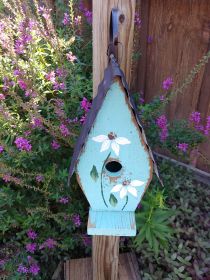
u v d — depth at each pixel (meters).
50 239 0.74
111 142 0.47
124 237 0.84
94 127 0.45
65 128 0.67
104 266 0.70
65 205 0.79
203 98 0.94
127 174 0.51
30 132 0.70
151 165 0.49
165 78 1.00
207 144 0.99
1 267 0.74
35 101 0.69
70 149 0.77
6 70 0.76
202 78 0.92
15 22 0.83
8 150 0.69
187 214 0.90
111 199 0.54
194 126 0.80
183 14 0.87
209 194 0.99
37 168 0.74
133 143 0.47
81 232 0.81
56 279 0.81
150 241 0.73
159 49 0.96
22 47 0.73
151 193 0.74
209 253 0.83
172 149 0.79
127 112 0.43
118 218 0.55
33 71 0.71
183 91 0.97
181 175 0.95
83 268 0.78
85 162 0.49
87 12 0.85
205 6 0.82
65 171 0.72
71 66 0.76
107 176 0.51
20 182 0.69
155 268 0.81
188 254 0.82
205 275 0.80
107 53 0.45
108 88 0.40
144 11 0.93
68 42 0.77
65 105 0.73
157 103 0.80
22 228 0.79
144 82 1.05
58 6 0.91
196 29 0.86
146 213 0.74
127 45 0.45
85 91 0.75
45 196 0.73
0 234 0.81
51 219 0.81
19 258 0.75
